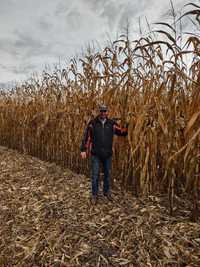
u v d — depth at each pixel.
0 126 12.57
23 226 4.08
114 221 4.01
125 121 5.23
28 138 10.12
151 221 3.89
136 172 5.02
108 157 5.02
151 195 4.89
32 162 8.52
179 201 4.54
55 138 8.31
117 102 5.50
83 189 5.61
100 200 4.93
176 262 2.99
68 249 3.41
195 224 3.70
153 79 4.60
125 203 4.68
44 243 3.58
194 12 3.29
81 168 6.87
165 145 4.50
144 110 4.39
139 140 4.75
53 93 8.34
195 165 3.73
